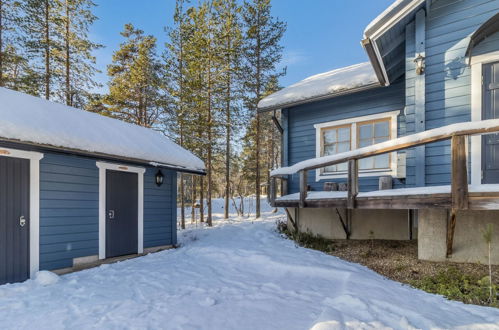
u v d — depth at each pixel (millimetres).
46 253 4867
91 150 5168
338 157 5031
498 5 4762
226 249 6332
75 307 3336
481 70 4840
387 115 6961
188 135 13141
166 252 6801
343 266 4828
